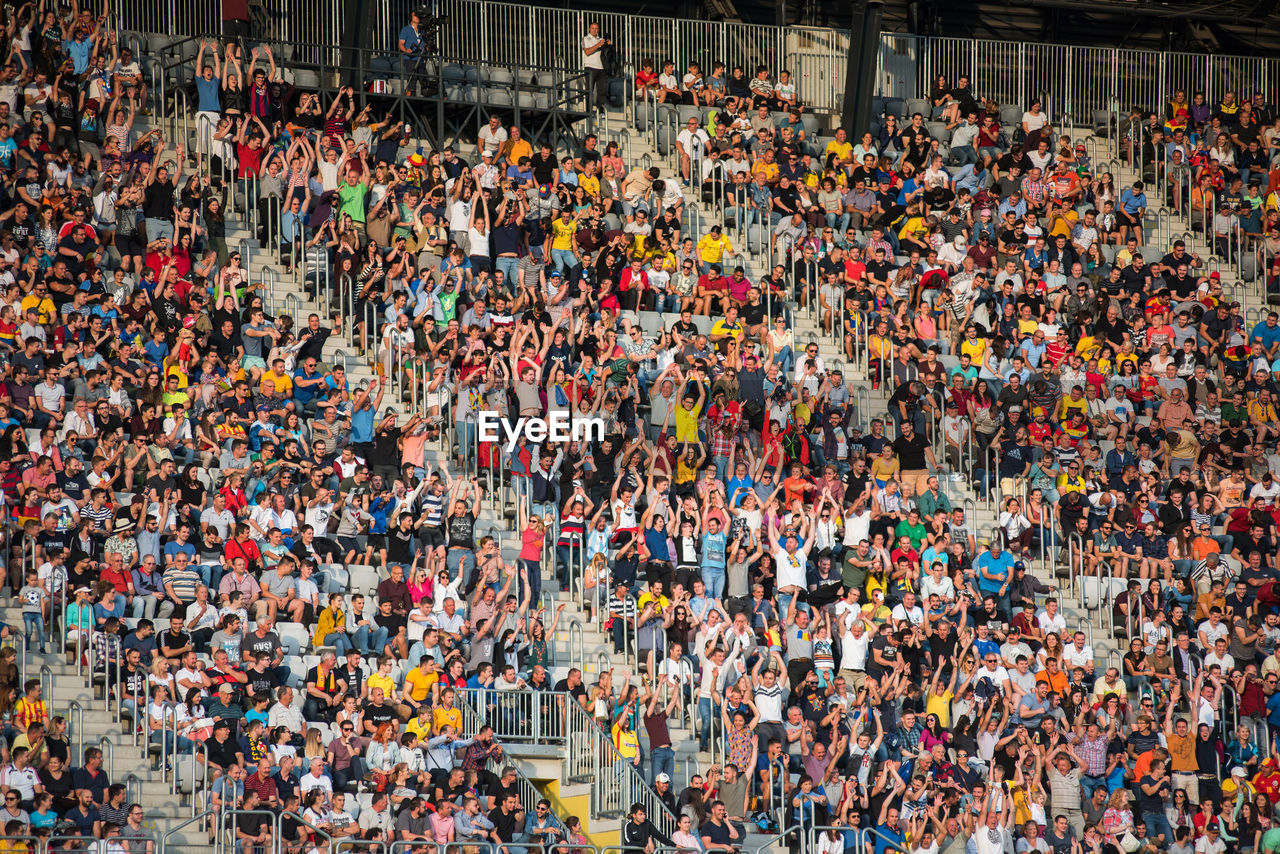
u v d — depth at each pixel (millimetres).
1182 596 69875
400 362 69438
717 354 74750
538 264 75500
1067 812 60688
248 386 65000
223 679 54500
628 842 53281
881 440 72500
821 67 98812
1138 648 66438
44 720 51312
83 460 61750
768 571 65250
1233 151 97125
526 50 94250
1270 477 75250
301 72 85375
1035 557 71938
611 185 83625
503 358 69188
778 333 76812
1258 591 70062
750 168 87438
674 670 60469
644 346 74312
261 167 76312
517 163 82000
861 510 67250
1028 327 80688
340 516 62969
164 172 71500
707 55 97500
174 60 82875
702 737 60000
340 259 72250
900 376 76875
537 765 57594
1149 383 79938
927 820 57656
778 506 68375
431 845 49250
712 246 81688
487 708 57250
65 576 56219
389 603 59719
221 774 52156
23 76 75375
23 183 70500
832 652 63344
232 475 61250
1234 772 63312
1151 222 94125
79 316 65312
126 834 49500
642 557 65375
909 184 88312
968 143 93312
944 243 84625
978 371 78188
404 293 71625
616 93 93812
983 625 65875
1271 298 91062
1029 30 110000
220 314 67500
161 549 59125
